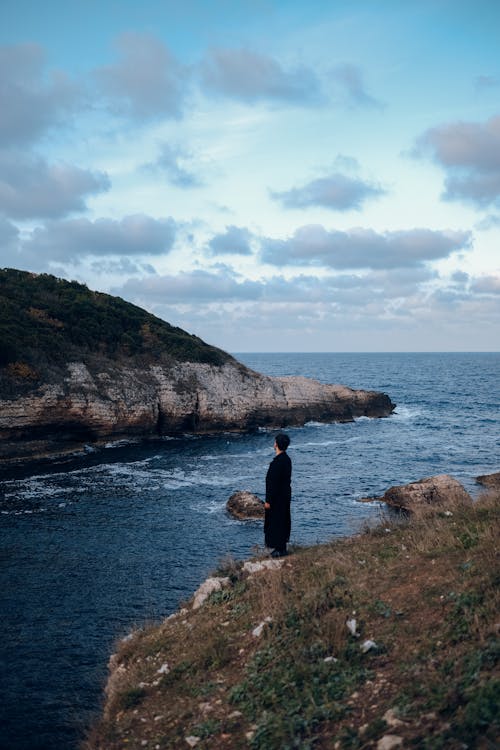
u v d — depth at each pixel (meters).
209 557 18.86
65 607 14.55
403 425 57.47
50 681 10.77
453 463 37.38
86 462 36.16
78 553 19.08
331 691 5.46
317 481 31.70
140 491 28.67
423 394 97.25
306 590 8.05
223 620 8.20
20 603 14.78
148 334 54.59
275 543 10.69
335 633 6.49
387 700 5.04
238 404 52.62
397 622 6.53
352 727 4.79
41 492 27.88
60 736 8.91
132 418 44.53
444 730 4.25
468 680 4.81
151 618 13.90
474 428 55.22
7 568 17.47
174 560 18.52
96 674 11.01
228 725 5.48
